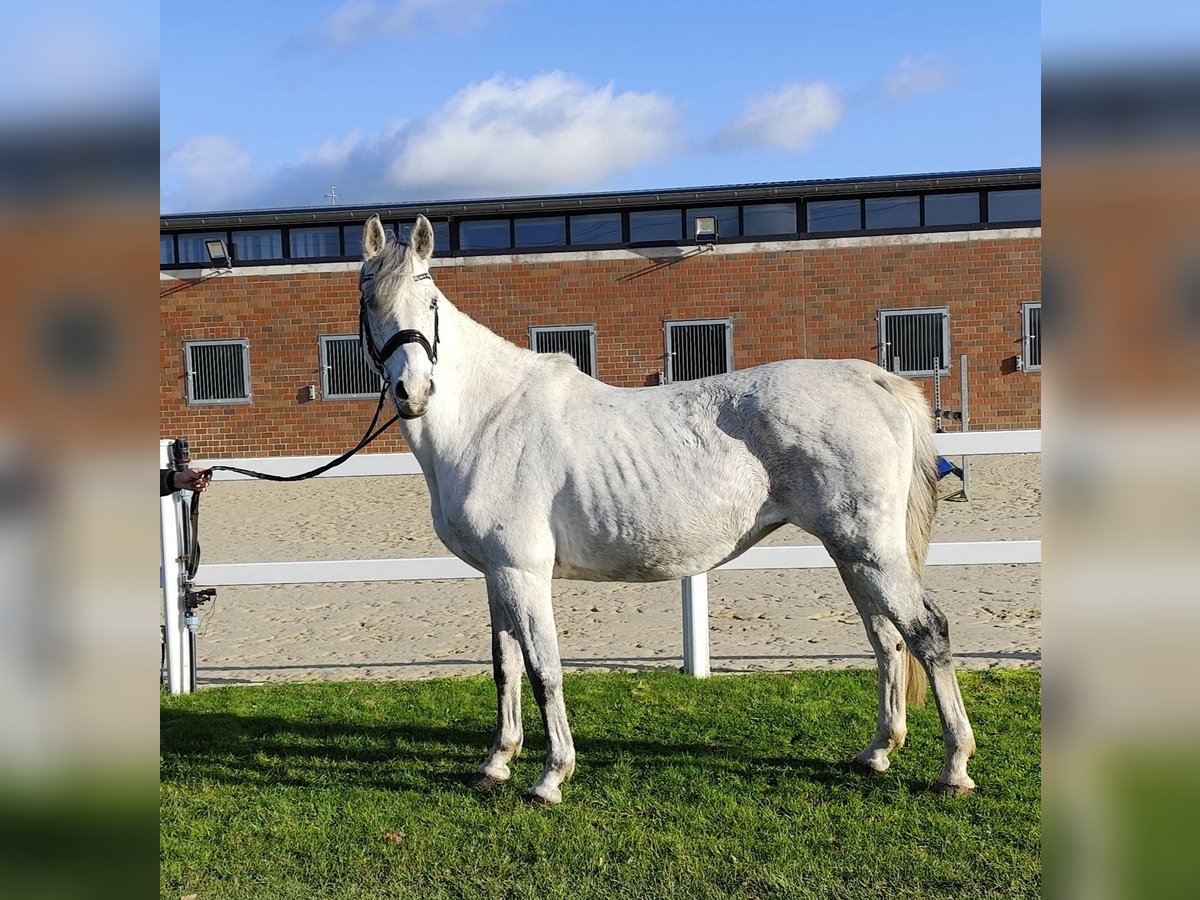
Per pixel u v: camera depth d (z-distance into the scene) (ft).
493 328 63.26
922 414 13.05
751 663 19.69
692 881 10.78
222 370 63.31
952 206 64.23
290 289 62.69
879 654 13.52
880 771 13.48
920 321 62.39
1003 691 16.89
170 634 18.92
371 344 13.38
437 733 16.19
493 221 65.87
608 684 18.30
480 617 24.84
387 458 18.79
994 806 12.26
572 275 62.90
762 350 62.95
